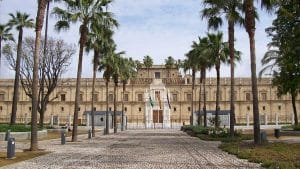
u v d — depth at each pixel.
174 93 119.50
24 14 53.88
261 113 115.81
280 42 46.88
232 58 37.50
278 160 18.73
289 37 43.25
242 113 116.88
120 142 37.50
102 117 93.94
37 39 26.11
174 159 21.03
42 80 58.91
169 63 127.69
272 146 26.52
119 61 63.94
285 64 45.56
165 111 114.12
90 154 24.30
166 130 82.19
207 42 50.25
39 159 21.06
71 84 120.19
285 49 44.09
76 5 37.50
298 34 41.34
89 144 34.50
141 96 119.44
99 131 72.44
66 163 19.16
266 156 20.58
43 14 26.23
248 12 28.94
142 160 20.55
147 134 59.12
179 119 118.19
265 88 116.94
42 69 59.00
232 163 19.02
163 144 34.06
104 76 61.69
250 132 54.78
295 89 50.50
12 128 43.03
